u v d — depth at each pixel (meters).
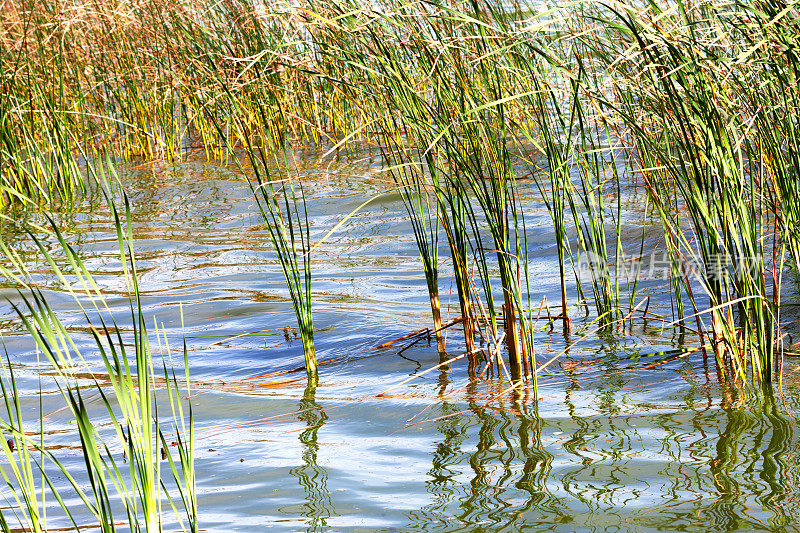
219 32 11.57
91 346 5.69
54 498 3.60
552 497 3.38
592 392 4.49
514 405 4.39
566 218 8.20
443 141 5.03
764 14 4.09
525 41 4.46
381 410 4.45
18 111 11.20
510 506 3.32
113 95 13.87
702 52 4.43
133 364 5.31
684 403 4.23
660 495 3.32
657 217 7.73
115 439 4.21
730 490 3.31
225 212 9.75
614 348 5.16
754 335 4.55
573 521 3.18
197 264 7.71
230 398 4.73
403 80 4.86
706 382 4.48
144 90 13.66
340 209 9.48
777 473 3.41
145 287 7.05
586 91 4.79
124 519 3.38
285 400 4.68
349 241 8.25
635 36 4.20
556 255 7.26
